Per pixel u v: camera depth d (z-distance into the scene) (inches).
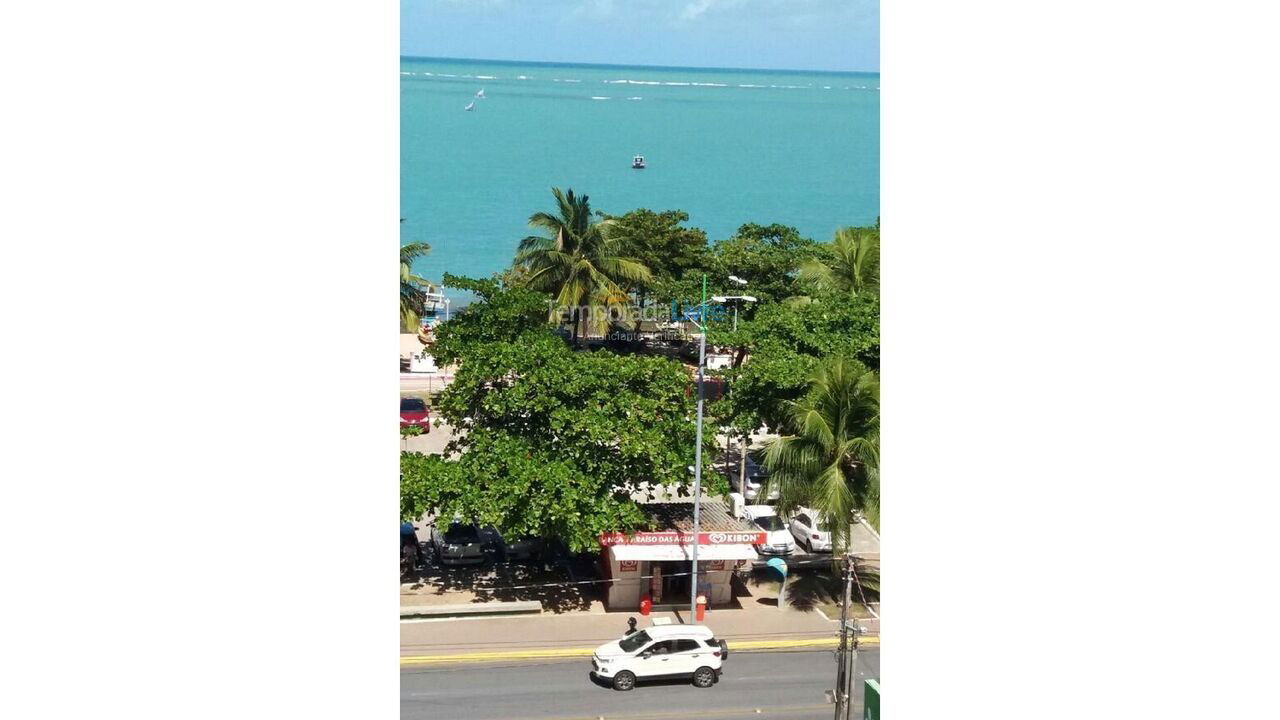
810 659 1149.7
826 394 1217.4
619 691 1059.9
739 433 1438.2
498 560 1375.5
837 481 1193.4
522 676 1088.2
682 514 1341.0
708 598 1288.1
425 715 993.5
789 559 1405.0
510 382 1331.2
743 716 1009.5
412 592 1277.1
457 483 1224.8
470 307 1451.8
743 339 1534.2
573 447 1258.0
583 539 1223.5
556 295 2272.4
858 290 1786.4
